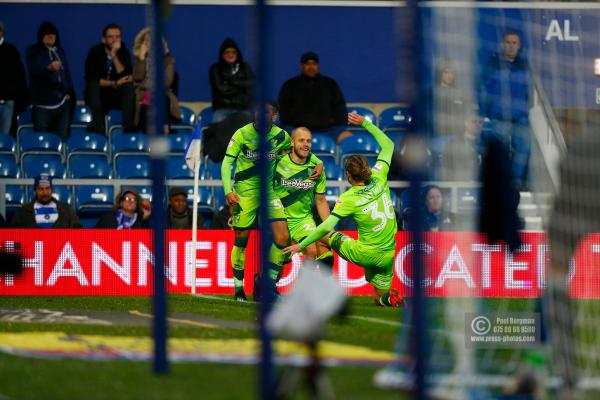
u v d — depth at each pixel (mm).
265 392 20969
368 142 62344
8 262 48406
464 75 38344
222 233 51062
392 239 43219
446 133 38656
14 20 65688
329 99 61812
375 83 67188
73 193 58156
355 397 22453
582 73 60750
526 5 59188
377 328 33938
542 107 57594
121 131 63125
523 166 55875
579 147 27328
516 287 49406
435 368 26266
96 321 36188
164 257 25125
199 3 66250
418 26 20797
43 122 61594
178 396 22516
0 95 61594
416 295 20547
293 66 66812
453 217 49906
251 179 44688
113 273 51062
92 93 62344
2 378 24656
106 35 62438
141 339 31172
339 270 50812
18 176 60375
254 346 29625
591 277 48062
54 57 61500
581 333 33656
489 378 24969
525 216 55875
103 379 24484
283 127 61656
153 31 25266
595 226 26766
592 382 25312
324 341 30438
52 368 25969
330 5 66625
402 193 54656
